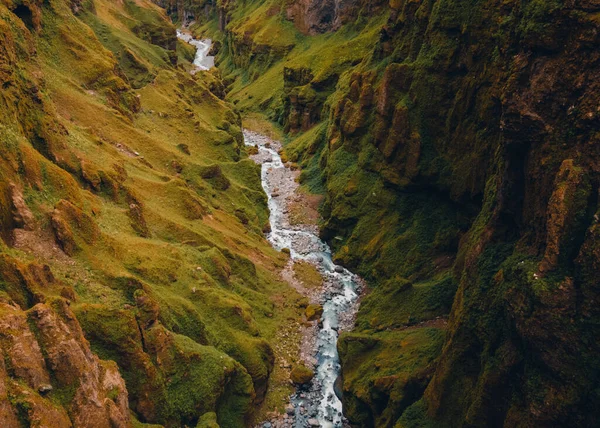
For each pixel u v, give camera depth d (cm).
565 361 2567
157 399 3234
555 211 2639
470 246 4116
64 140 4959
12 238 3316
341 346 4725
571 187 2597
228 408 3878
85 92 7194
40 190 3778
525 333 2738
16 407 2177
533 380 2738
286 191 8725
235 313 4553
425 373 3775
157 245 4656
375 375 4103
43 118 4712
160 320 3684
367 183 6938
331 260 6712
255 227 7125
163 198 5859
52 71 6850
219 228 6244
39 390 2333
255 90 14112
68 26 7750
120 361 3144
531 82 2947
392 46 7556
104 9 11275
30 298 2825
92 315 3106
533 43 2925
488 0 5256
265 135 11844
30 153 3844
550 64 2861
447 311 4781
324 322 5450
